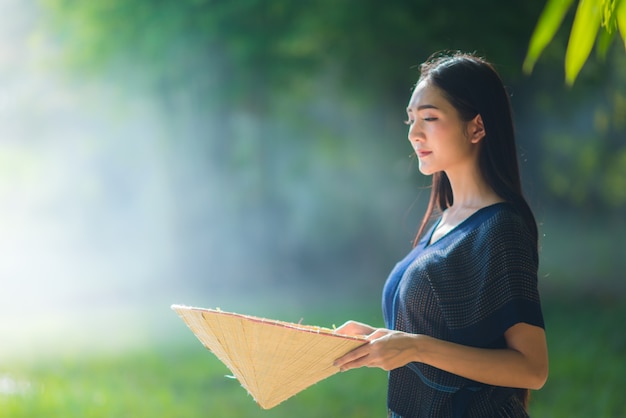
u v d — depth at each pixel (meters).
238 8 17.53
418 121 2.77
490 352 2.48
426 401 2.65
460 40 15.36
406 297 2.68
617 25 2.61
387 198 20.81
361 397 8.38
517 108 17.92
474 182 2.76
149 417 8.13
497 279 2.53
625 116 21.56
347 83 18.58
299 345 2.42
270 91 19.88
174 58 19.16
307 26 16.91
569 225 24.73
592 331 11.35
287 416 7.86
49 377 10.56
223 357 2.55
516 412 2.61
